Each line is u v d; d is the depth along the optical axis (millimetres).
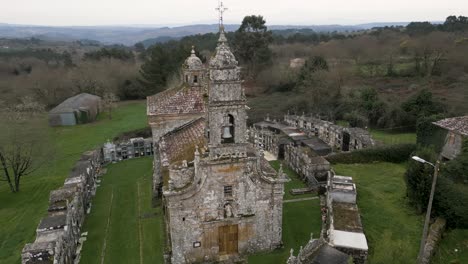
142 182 50094
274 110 89250
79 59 152625
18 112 70375
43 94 105625
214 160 29406
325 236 33000
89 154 54031
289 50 142250
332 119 81188
